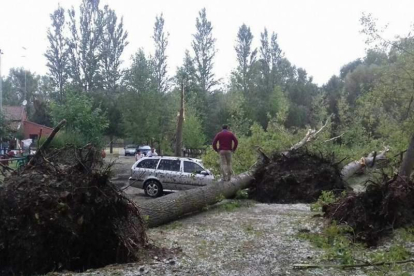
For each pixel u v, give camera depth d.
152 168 15.59
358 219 7.80
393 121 16.05
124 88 47.47
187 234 8.20
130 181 15.67
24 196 5.96
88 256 6.23
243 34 57.53
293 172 13.45
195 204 10.56
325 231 7.95
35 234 5.83
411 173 12.05
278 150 15.03
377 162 17.92
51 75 51.41
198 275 5.60
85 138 24.52
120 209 6.43
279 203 12.90
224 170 12.56
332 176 13.30
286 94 56.47
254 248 7.06
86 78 50.81
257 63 57.78
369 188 7.99
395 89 14.61
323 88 69.38
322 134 19.09
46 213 5.91
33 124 48.66
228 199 13.20
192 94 42.97
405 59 14.35
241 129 35.34
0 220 5.84
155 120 42.09
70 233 5.97
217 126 46.22
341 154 17.81
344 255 6.46
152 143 43.34
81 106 25.66
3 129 26.72
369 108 16.28
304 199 13.01
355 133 24.91
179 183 15.21
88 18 51.28
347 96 43.78
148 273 5.61
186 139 34.09
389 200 7.80
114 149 55.31
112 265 5.99
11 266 5.87
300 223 8.97
